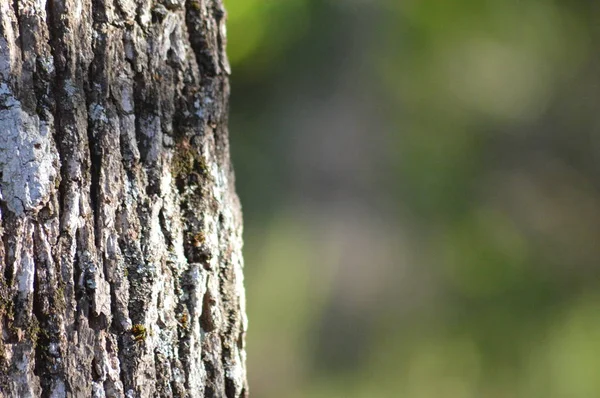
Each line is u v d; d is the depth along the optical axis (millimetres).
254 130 12211
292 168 12445
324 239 12695
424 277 12719
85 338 2936
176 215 3166
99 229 2969
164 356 3090
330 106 12227
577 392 12141
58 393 2895
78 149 2938
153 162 3104
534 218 12625
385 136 12531
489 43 12523
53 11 2932
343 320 12766
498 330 12469
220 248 3295
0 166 2850
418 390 12484
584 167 12633
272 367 12586
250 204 12383
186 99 3225
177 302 3146
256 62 11508
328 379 12555
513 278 12492
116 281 2992
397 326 12719
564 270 12523
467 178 12703
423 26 12242
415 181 12688
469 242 12625
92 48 2992
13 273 2855
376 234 12672
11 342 2850
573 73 12656
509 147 12711
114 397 2975
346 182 12570
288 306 12641
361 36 12039
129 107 3055
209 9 3311
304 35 11664
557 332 12383
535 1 12547
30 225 2871
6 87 2857
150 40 3129
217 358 3254
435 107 12586
